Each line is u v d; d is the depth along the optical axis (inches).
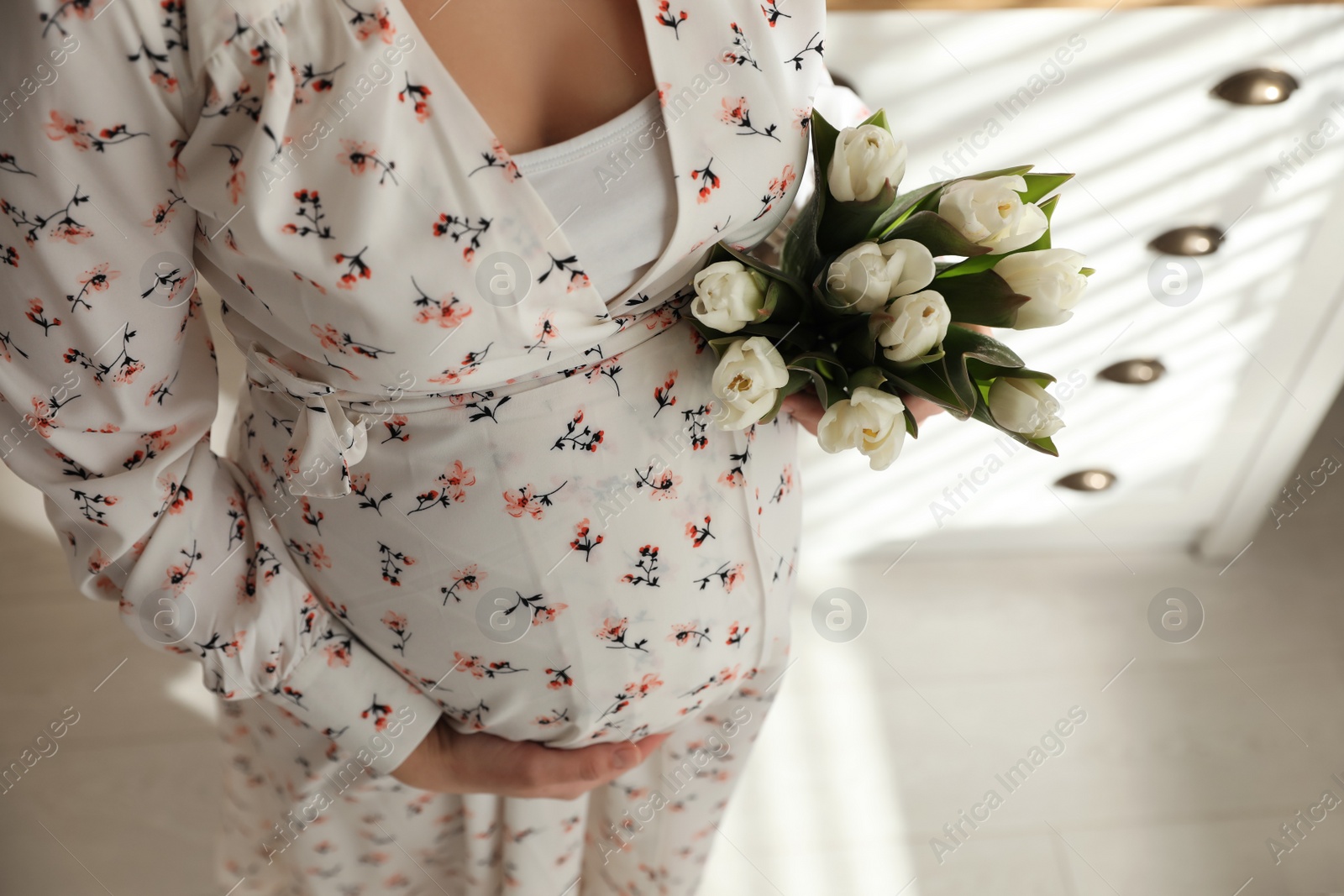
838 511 63.3
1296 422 57.4
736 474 27.3
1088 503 63.3
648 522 26.1
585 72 21.6
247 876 43.3
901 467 60.8
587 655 27.3
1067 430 58.4
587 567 26.0
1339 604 64.5
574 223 21.9
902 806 56.5
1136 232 48.8
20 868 52.6
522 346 22.6
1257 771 57.6
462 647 27.4
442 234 20.3
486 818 36.9
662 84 21.6
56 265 20.1
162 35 18.0
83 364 21.9
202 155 19.3
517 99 21.2
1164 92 43.8
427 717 30.0
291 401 25.5
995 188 24.0
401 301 20.8
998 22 41.4
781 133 24.2
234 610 26.5
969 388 24.1
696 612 28.0
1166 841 55.1
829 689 61.0
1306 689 60.8
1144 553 67.3
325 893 38.4
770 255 31.7
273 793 37.0
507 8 20.5
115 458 24.1
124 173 19.3
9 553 64.0
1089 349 54.0
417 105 19.3
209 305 55.1
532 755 30.5
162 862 53.1
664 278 24.2
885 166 23.9
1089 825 55.7
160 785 55.6
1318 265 50.4
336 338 21.9
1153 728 59.2
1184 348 54.1
